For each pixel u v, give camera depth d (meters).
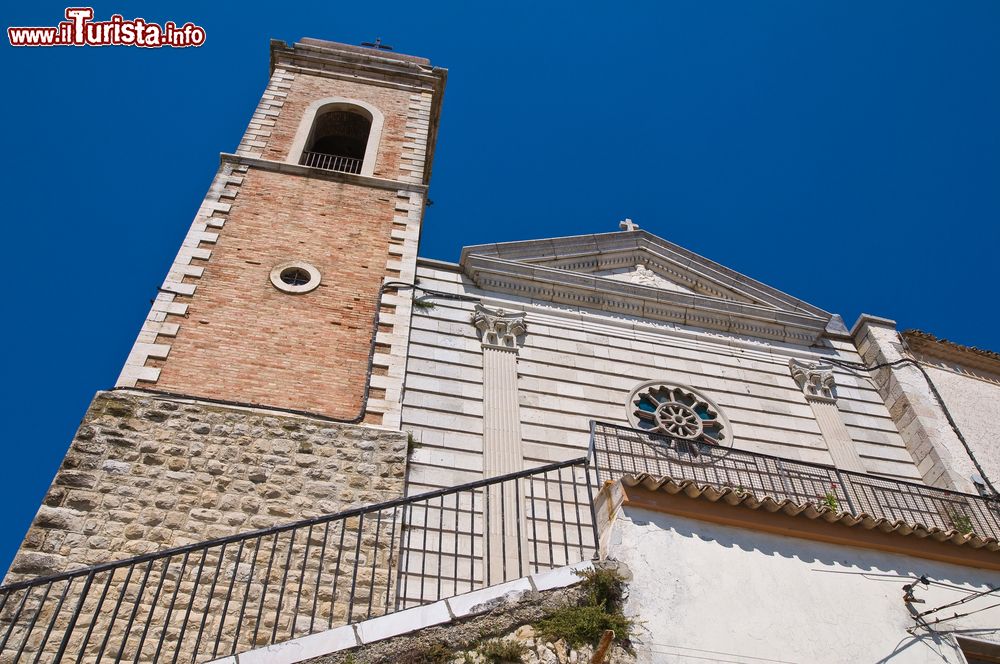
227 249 17.38
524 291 18.67
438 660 8.61
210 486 12.73
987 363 19.97
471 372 16.45
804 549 10.58
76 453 12.58
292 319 16.11
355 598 11.75
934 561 11.03
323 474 13.32
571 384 16.88
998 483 16.78
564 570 9.59
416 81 25.16
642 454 11.69
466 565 12.84
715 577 9.91
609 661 8.80
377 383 15.24
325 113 23.41
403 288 17.47
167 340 15.08
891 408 18.48
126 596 11.04
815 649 9.58
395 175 20.84
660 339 18.59
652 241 20.98
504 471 14.63
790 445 16.95
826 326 20.12
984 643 10.20
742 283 20.72
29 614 10.57
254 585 11.50
